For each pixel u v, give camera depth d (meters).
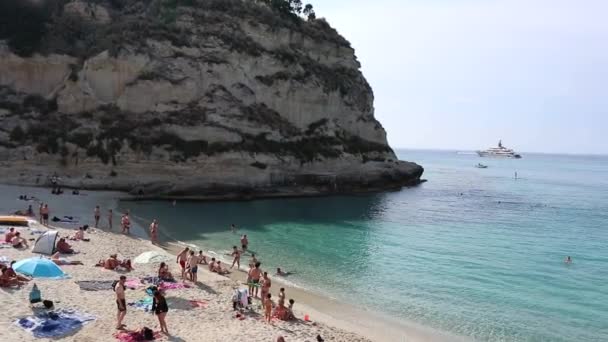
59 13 68.75
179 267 28.53
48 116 61.66
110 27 68.06
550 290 28.95
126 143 60.88
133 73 64.50
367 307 24.91
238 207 57.69
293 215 54.00
